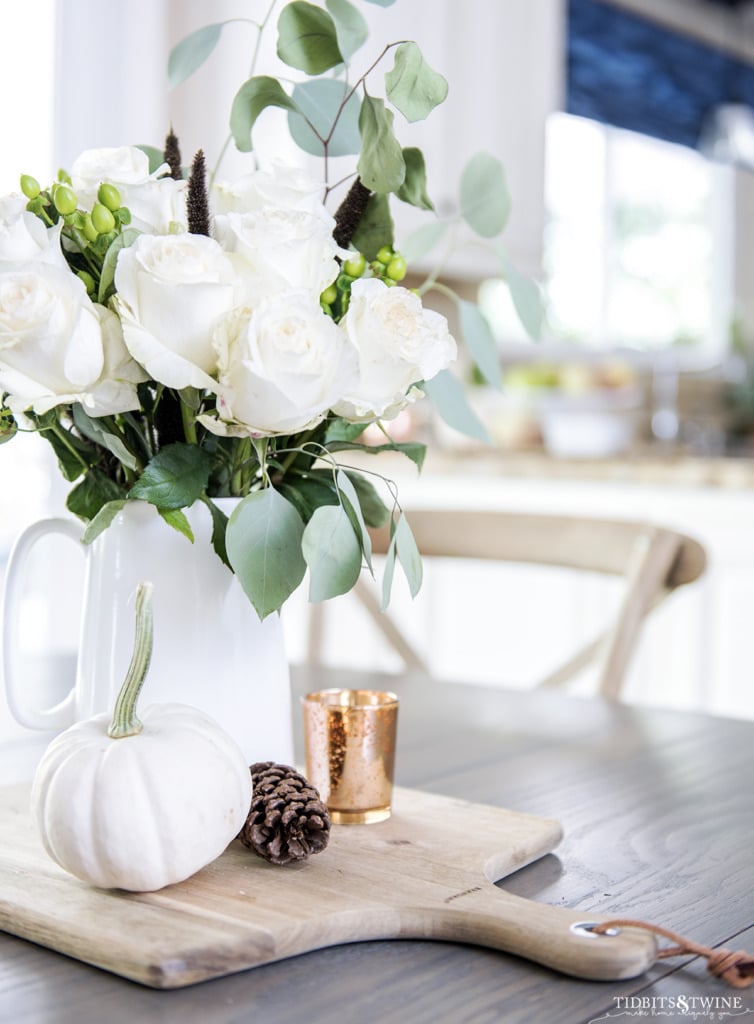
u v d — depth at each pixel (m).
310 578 0.71
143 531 0.76
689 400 4.59
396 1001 0.57
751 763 1.05
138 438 0.77
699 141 4.84
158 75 2.43
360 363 0.68
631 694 2.62
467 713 1.24
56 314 0.64
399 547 0.74
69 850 0.63
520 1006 0.57
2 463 2.39
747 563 2.46
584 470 2.61
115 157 0.73
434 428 3.26
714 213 5.08
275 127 2.08
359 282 0.69
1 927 0.65
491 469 2.73
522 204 3.05
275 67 2.38
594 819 0.88
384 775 0.81
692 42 4.79
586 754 1.08
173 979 0.57
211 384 0.65
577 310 4.55
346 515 0.73
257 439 0.70
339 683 1.38
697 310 5.02
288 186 0.74
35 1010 0.55
